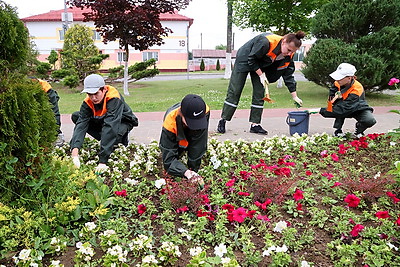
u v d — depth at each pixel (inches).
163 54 1440.7
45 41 1389.0
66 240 106.1
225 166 165.2
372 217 119.9
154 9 601.3
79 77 754.8
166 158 138.3
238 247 105.6
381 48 429.4
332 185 143.7
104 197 127.2
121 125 194.2
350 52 424.5
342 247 98.1
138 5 601.3
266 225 115.6
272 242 103.2
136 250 101.5
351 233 107.7
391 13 434.0
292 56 236.5
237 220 106.4
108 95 173.2
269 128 287.1
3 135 109.0
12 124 108.0
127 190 138.6
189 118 123.3
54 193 120.7
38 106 118.3
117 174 155.3
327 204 132.3
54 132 125.0
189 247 105.4
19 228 104.4
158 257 98.3
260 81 250.4
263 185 130.4
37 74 641.6
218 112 392.2
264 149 201.2
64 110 440.5
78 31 853.2
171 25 1413.6
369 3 433.1
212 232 111.5
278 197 126.6
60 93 662.5
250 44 241.1
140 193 137.3
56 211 113.2
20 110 109.6
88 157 186.1
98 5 565.6
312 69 454.9
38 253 98.4
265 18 542.6
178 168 135.9
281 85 634.2
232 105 259.4
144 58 1437.0
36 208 115.8
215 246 106.0
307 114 242.7
